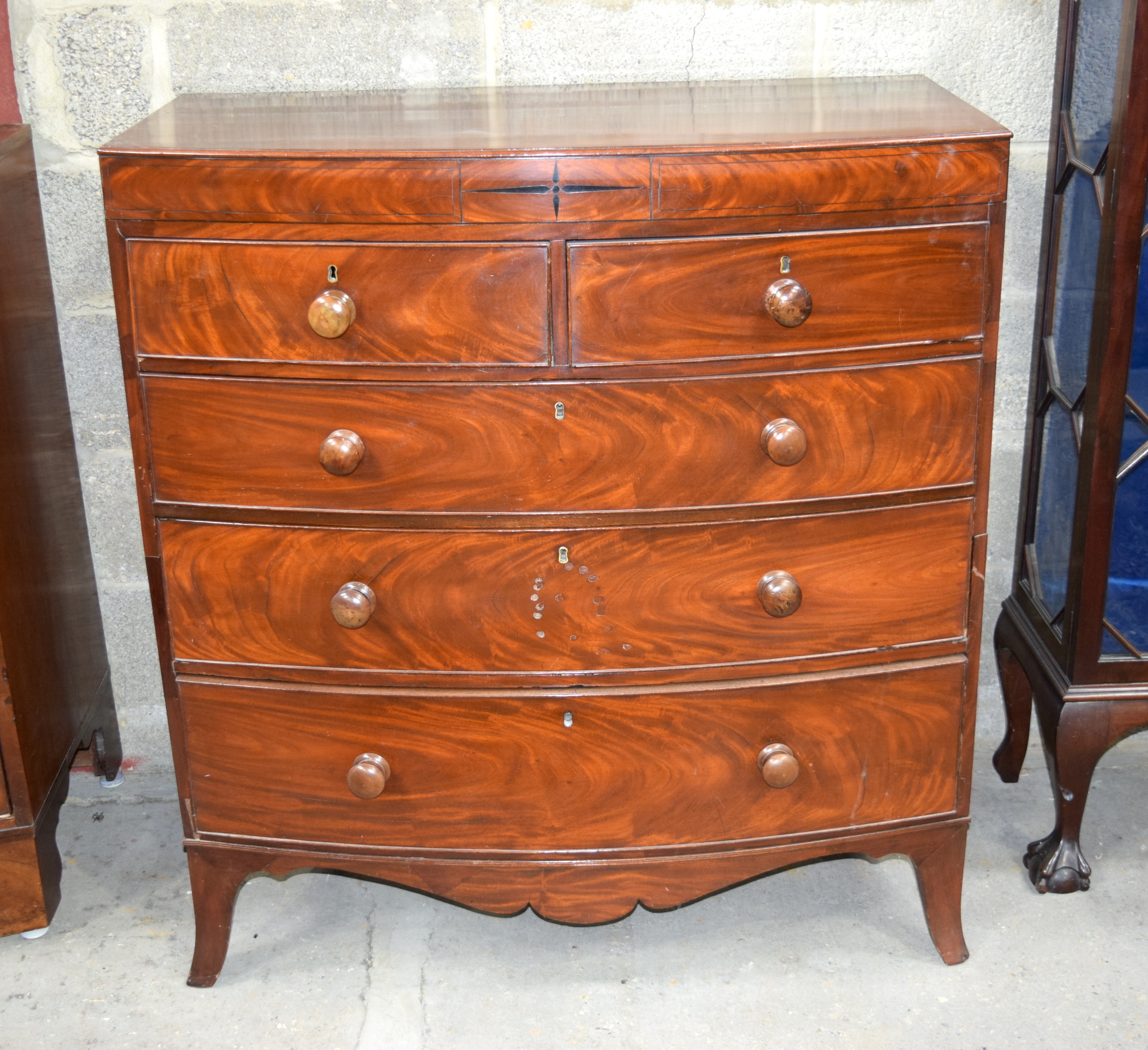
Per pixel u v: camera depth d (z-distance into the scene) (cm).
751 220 154
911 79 208
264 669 178
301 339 160
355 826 185
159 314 161
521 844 184
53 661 215
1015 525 240
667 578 171
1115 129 178
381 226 154
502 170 151
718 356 160
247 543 172
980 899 214
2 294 195
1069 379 204
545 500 166
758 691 176
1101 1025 187
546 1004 195
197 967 198
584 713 176
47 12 204
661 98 194
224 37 207
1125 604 197
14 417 199
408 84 211
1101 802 236
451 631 174
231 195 154
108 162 154
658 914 213
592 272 155
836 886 219
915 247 158
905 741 183
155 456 169
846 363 162
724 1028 189
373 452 165
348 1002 196
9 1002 197
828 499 169
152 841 234
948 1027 188
